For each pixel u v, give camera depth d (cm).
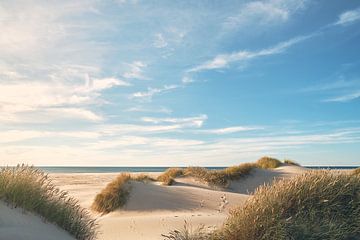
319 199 737
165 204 1577
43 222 595
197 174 2316
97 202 1622
